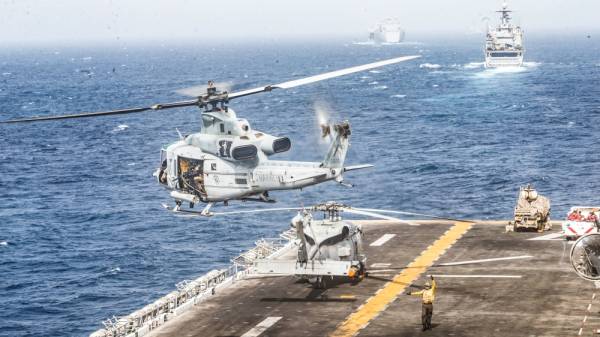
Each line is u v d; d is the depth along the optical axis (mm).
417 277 69750
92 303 90938
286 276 71062
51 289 96062
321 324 59594
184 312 63312
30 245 116625
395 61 59156
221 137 62031
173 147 64625
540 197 85625
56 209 140750
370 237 82938
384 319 60125
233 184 61719
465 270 71250
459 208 133375
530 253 75625
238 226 122812
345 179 158375
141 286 96875
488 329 57625
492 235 82375
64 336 81125
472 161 176500
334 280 69375
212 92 61812
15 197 152625
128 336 58156
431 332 57375
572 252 58875
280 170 60031
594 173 160125
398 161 178000
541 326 57906
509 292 65312
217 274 69938
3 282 99000
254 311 62938
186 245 114125
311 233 65188
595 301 62719
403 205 136375
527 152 187250
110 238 119562
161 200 145125
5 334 81750
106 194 153000
